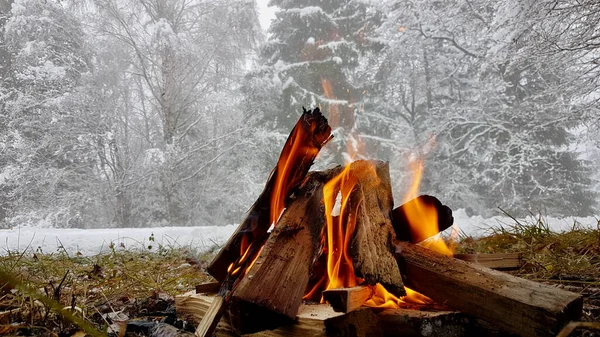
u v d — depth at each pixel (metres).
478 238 4.85
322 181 2.01
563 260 2.91
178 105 17.31
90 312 2.24
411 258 1.73
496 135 19.50
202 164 17.00
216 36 18.27
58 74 16.25
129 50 17.75
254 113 19.75
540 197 19.59
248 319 1.55
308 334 1.54
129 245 5.76
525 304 1.42
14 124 16.30
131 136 19.06
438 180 19.81
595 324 1.40
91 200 16.48
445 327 1.52
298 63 22.48
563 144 22.48
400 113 24.38
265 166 19.47
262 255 1.66
